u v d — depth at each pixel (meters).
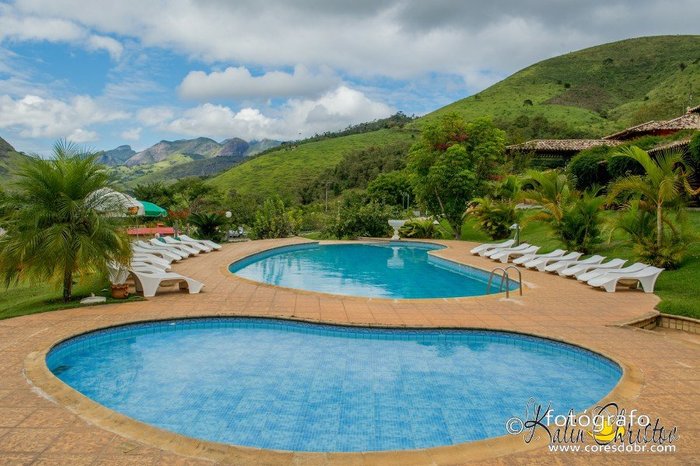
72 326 7.60
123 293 9.88
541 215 17.12
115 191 9.72
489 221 24.14
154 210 20.58
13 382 5.16
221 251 20.06
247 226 32.72
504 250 17.70
